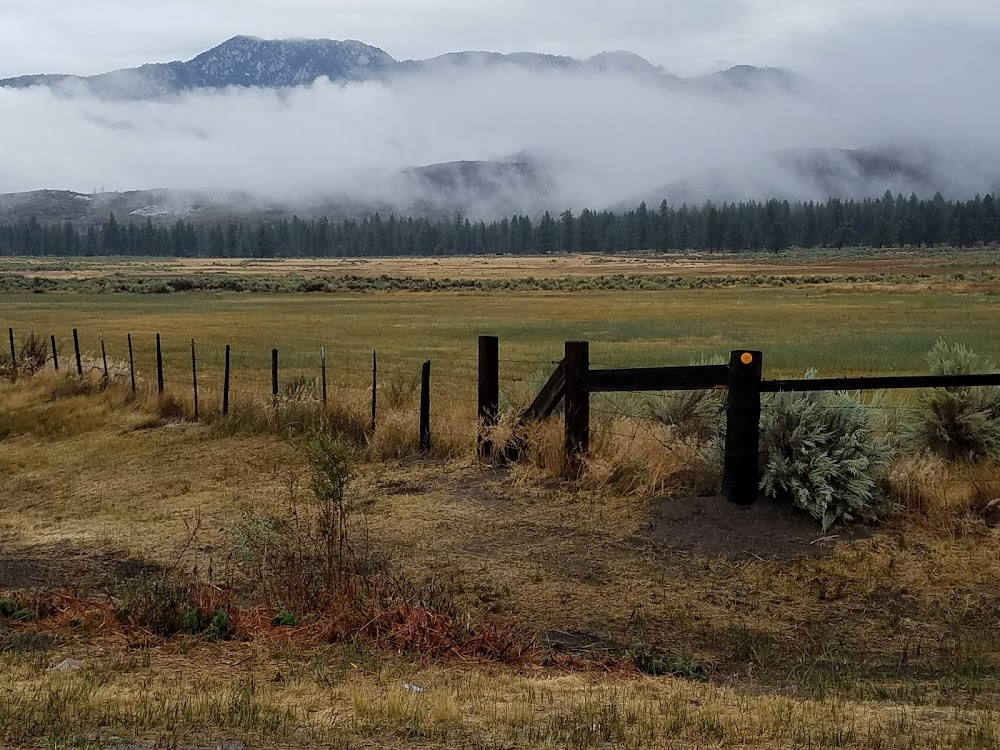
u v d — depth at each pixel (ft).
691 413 37.60
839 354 112.68
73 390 70.33
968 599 26.55
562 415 37.27
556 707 19.06
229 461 47.32
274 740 16.61
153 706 18.26
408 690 19.63
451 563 29.37
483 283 367.45
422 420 42.75
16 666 21.27
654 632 25.22
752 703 19.51
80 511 40.50
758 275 446.19
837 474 30.55
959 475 34.19
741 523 31.01
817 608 26.45
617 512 32.60
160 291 319.88
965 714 18.89
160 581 27.30
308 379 78.48
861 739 17.17
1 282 337.72
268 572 28.86
